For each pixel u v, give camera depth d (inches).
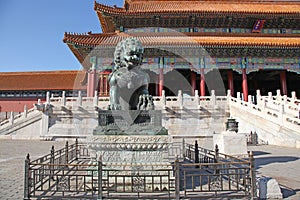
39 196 296.2
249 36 1595.7
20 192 340.5
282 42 1412.4
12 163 578.6
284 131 918.4
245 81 1483.8
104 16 1534.2
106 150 352.2
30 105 1823.3
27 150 794.8
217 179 386.9
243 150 676.1
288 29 1697.8
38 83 1846.7
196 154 539.2
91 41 1306.6
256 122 1023.0
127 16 1531.7
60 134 1127.0
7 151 771.4
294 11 1587.1
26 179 293.9
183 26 1638.8
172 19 1582.2
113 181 336.2
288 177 433.4
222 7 1713.8
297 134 878.4
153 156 350.9
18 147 869.2
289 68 1507.1
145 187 307.1
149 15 1534.2
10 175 453.7
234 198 298.2
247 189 328.5
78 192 312.3
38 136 1144.2
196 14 1555.1
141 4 1758.1
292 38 1561.3
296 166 539.2
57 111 1146.0
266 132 981.8
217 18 1608.0
